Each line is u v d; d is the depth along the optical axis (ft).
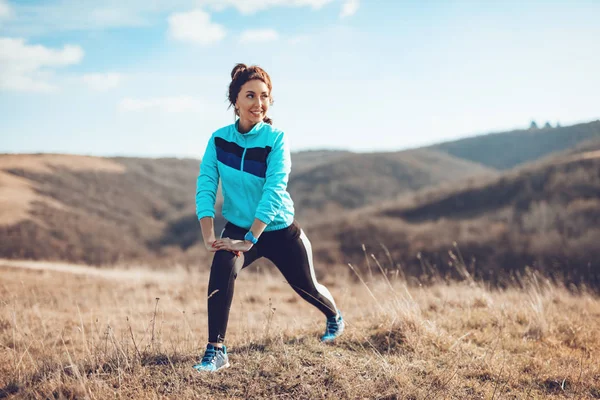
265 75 10.41
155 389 9.71
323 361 10.90
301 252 10.90
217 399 9.41
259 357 10.99
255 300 24.47
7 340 14.53
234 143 10.48
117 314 19.89
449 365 11.31
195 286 28.30
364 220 130.82
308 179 248.52
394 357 11.46
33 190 236.63
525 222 97.25
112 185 287.89
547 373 11.21
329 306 11.87
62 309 20.59
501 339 13.58
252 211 10.47
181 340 13.82
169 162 385.29
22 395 9.63
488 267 86.69
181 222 231.30
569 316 16.65
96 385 9.73
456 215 125.90
